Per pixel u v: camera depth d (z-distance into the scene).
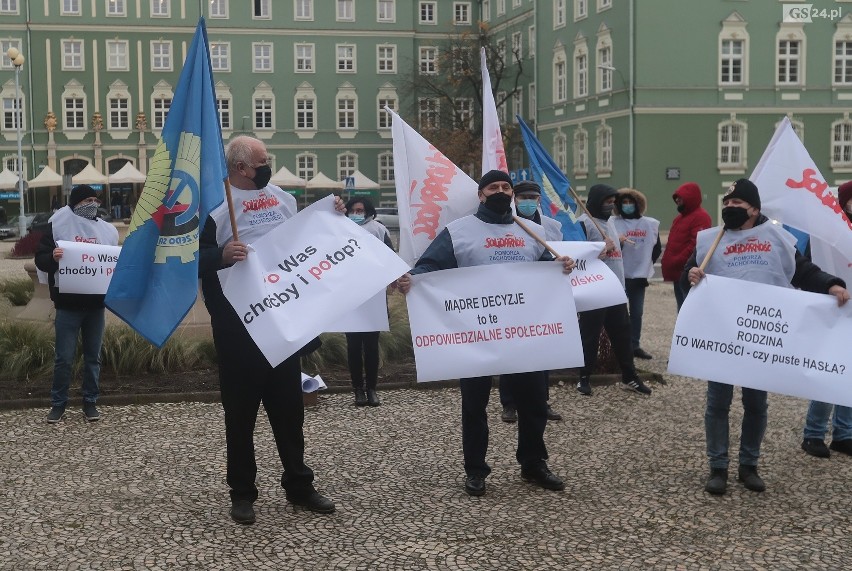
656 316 16.30
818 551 5.25
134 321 5.52
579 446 7.48
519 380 6.39
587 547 5.30
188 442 7.56
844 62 45.16
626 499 6.16
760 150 44.84
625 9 44.56
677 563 5.07
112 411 8.62
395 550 5.25
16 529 5.57
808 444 7.27
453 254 6.36
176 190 5.49
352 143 65.19
